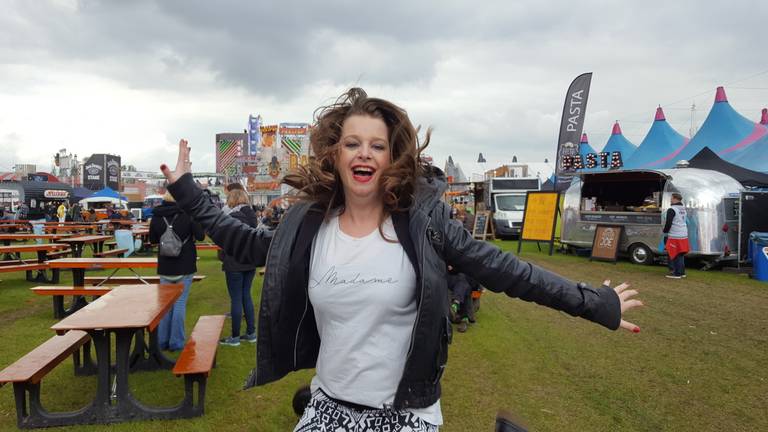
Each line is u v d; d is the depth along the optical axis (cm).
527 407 411
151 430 370
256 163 5903
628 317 724
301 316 192
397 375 178
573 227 1532
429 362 176
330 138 196
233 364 518
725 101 1775
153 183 7525
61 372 489
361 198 184
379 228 180
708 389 447
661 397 430
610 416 393
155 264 665
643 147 2208
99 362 378
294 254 188
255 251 211
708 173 1248
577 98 1794
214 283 1043
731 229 1195
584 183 1594
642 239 1312
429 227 178
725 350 562
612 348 576
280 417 395
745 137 1675
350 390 177
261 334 192
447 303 183
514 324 701
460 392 445
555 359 536
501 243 1989
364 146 181
